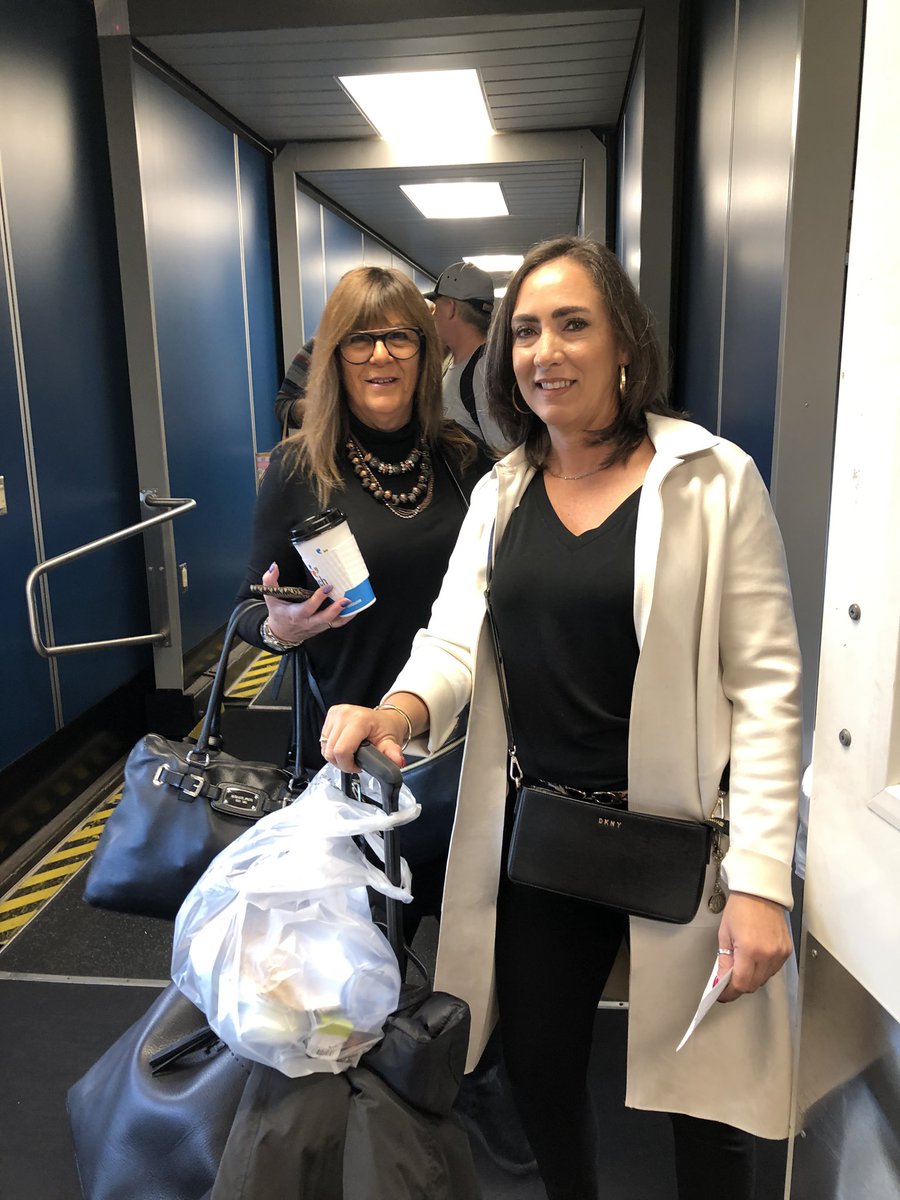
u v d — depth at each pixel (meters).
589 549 1.14
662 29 3.20
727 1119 1.15
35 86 3.03
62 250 3.21
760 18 2.14
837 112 1.80
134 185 3.50
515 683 1.20
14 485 2.91
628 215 3.99
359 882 0.93
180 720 3.84
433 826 1.39
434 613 1.30
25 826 2.93
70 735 3.25
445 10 3.28
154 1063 1.17
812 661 2.09
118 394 3.68
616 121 4.61
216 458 4.45
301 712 1.49
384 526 1.50
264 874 0.93
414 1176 0.86
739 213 2.38
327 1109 0.88
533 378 1.14
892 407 0.74
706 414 2.87
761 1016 1.12
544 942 1.22
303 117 4.50
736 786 1.08
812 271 1.87
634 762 1.12
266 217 5.12
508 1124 1.61
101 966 2.27
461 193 5.97
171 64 3.70
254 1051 0.90
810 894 0.91
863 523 0.80
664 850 1.11
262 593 1.39
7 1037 2.00
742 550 1.09
